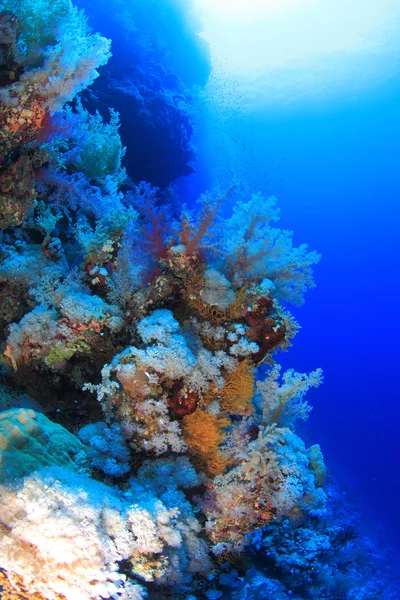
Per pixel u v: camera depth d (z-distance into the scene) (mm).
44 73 3330
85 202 4832
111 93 10578
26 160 3701
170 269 3795
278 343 3738
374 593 5355
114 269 3979
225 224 4051
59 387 3932
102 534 2486
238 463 3504
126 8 14484
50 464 2768
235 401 3705
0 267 3904
